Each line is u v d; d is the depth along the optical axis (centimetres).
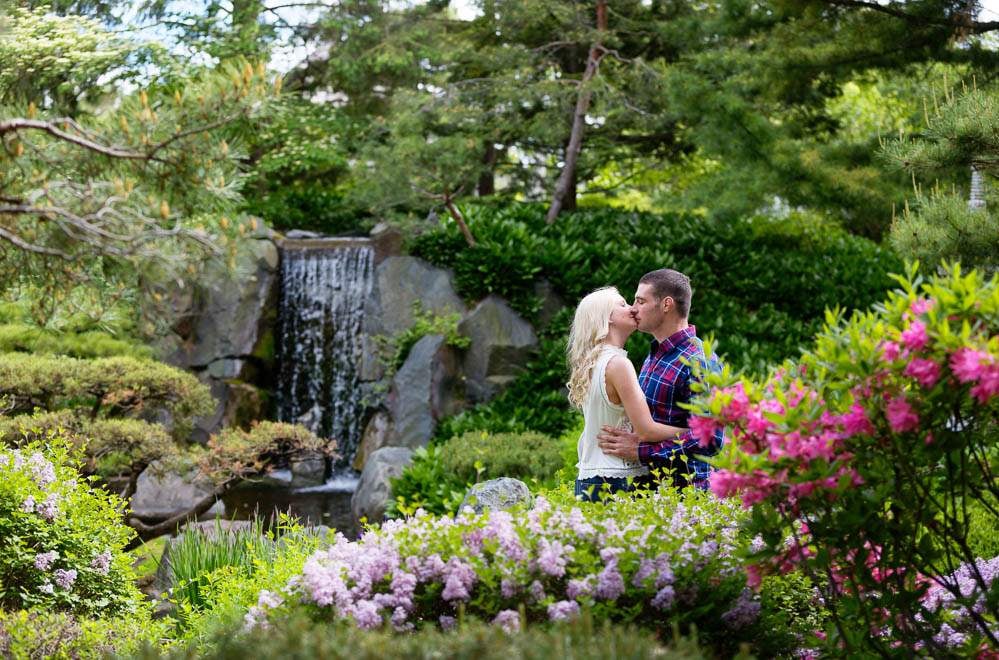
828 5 1059
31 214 397
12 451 516
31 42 1273
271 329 1389
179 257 398
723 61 1173
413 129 1370
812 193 1088
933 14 973
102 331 1238
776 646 325
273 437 876
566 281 1293
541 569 309
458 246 1323
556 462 817
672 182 1916
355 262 1405
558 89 1445
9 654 344
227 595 405
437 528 326
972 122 612
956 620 318
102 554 500
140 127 404
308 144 1686
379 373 1318
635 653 212
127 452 828
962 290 268
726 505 356
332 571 320
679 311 434
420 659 213
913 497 293
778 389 286
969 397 277
